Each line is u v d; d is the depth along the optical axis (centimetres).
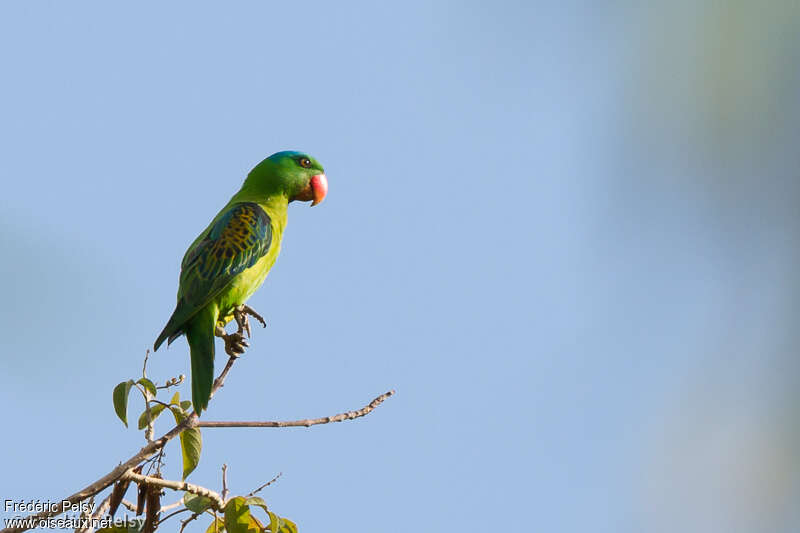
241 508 688
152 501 672
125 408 683
